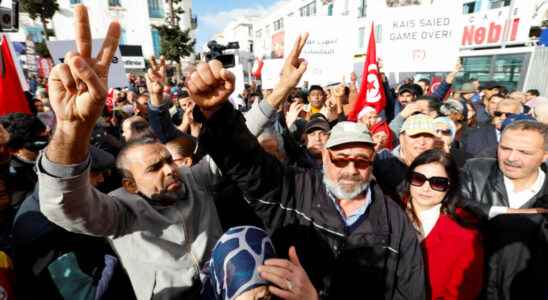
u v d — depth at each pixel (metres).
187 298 1.38
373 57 3.71
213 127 1.20
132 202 1.34
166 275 1.35
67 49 4.24
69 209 0.96
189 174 1.62
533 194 1.83
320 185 1.54
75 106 0.80
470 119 4.86
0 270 1.29
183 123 3.54
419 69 4.04
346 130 1.44
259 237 0.99
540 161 1.74
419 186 1.66
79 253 1.37
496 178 1.96
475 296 1.61
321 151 2.95
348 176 1.41
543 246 1.66
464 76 9.12
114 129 4.72
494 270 1.78
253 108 1.49
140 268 1.33
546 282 1.63
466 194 2.03
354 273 1.38
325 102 4.97
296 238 1.44
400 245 1.41
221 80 1.04
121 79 4.69
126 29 26.81
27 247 1.31
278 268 0.90
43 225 1.33
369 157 1.44
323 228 1.43
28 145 1.97
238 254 0.92
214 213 1.60
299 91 6.29
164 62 2.46
